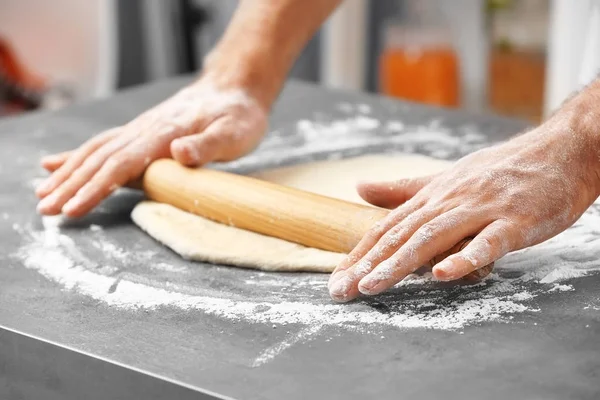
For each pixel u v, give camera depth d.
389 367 0.86
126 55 2.49
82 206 1.25
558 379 0.83
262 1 1.52
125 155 1.29
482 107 2.88
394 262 0.97
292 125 1.64
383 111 1.71
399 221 1.03
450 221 0.99
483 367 0.85
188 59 2.56
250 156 1.48
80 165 1.32
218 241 1.15
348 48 2.67
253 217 1.17
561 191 1.04
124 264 1.12
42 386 0.94
